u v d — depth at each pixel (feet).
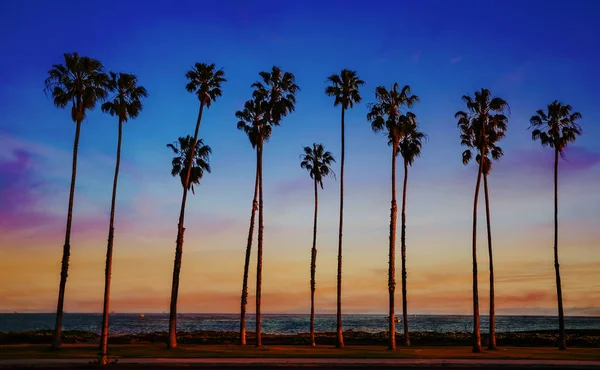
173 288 137.28
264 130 161.17
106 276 98.99
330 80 162.91
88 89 134.31
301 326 599.16
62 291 127.24
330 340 214.07
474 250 141.59
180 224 141.08
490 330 144.46
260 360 102.17
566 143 160.04
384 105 149.07
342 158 163.02
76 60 134.62
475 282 138.21
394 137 148.46
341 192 161.38
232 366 94.68
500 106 148.46
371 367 95.71
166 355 114.32
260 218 155.84
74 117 133.69
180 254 139.13
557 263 154.92
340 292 154.71
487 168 152.56
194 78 149.59
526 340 199.62
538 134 162.91
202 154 161.27
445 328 538.47
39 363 92.84
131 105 139.03
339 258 156.97
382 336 241.35
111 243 126.93
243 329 156.87
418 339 218.59
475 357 115.24
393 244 143.43
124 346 145.59
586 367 96.17
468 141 153.79
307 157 182.09
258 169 160.97
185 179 153.17
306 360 102.53
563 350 144.77
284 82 158.92
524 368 95.40
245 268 159.43
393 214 145.07
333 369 94.02
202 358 107.14
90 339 189.78
